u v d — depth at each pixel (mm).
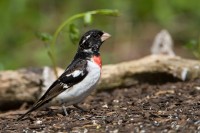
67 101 11000
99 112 11031
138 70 13727
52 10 21516
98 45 11195
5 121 10977
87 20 12672
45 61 19547
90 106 11891
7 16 20797
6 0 20828
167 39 14844
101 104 12102
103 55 20031
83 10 21094
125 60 19891
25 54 20250
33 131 10125
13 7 20859
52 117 10938
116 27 20984
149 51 20312
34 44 20719
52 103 11031
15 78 13461
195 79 13609
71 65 11086
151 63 13758
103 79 13578
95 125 10109
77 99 11016
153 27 21250
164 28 21094
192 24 20969
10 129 10336
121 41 20922
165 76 13789
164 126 9727
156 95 12281
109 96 13062
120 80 13680
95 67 10984
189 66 13711
